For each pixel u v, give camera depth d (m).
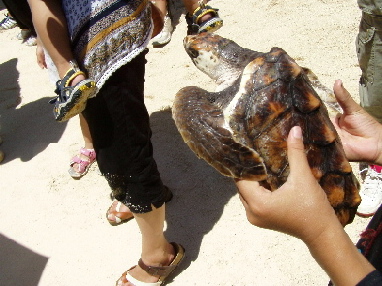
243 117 0.67
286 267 1.09
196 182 1.39
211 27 1.04
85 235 1.29
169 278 1.13
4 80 2.17
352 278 0.47
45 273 1.20
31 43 2.45
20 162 1.62
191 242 1.21
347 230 1.16
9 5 1.07
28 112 1.89
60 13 0.85
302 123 0.64
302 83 0.67
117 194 0.95
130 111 0.87
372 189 1.18
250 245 1.16
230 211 1.27
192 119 0.70
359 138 0.70
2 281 1.20
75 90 0.79
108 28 0.84
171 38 2.16
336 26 1.98
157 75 1.90
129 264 1.18
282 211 0.51
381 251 0.62
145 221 0.97
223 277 1.10
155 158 1.50
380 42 1.08
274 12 2.21
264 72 0.68
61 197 1.44
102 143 0.89
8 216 1.40
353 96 1.54
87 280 1.16
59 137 1.71
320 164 0.64
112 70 0.84
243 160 0.63
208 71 0.86
